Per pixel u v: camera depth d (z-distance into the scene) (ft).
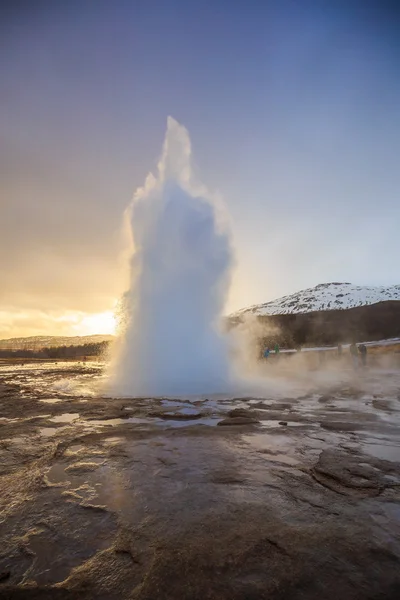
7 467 13.53
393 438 17.37
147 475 12.46
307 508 9.79
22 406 27.43
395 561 7.30
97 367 91.20
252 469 13.02
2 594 6.43
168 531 8.57
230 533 8.43
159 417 23.08
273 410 25.30
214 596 6.32
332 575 6.85
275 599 6.23
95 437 17.83
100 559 7.48
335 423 20.66
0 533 8.64
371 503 10.09
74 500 10.45
